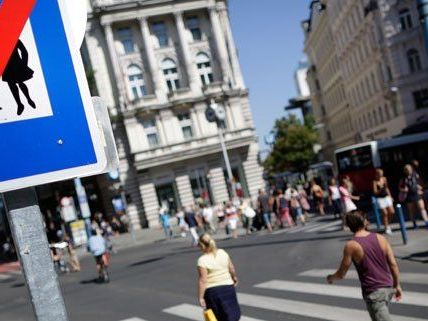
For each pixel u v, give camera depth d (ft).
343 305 28.78
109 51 150.61
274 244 60.59
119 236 135.03
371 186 93.15
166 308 35.53
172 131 152.15
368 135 182.80
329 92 237.25
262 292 35.22
